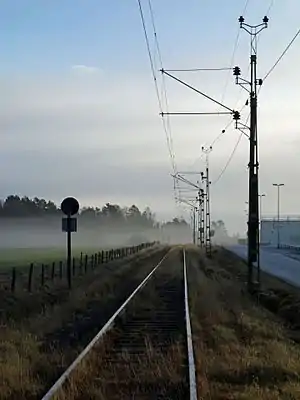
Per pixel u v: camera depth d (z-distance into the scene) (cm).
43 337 1942
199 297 3312
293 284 4928
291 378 1429
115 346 1828
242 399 1209
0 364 1427
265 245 16100
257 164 3819
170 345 1811
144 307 2859
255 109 3788
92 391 1233
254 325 2278
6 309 2412
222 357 1631
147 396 1245
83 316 2503
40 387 1289
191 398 1148
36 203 18612
